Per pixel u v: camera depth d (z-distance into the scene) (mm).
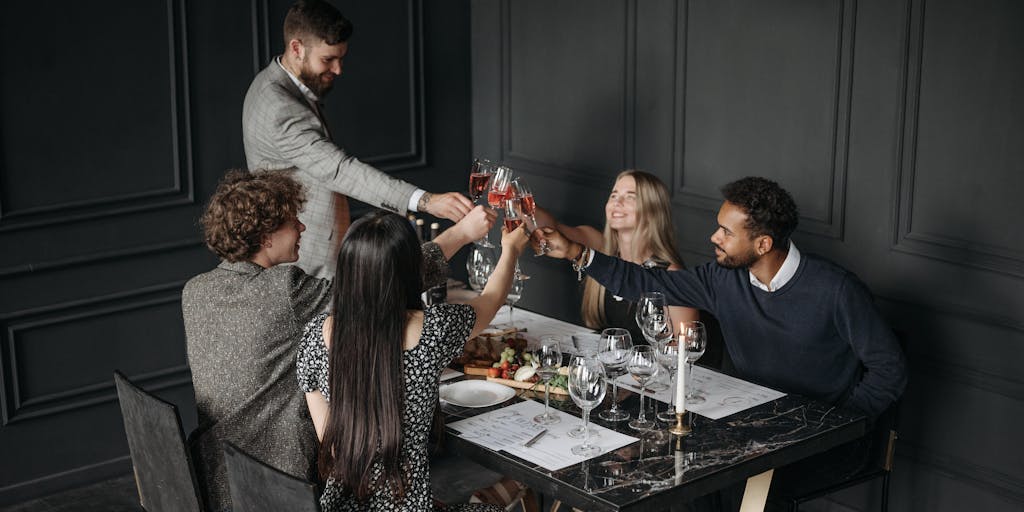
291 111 3479
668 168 4137
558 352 2475
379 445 2148
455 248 2789
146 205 4020
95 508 3830
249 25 4168
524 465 2285
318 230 3559
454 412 2592
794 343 2926
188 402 4246
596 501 2141
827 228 3605
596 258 3053
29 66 3701
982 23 3090
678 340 2490
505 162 4848
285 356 2418
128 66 3908
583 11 4348
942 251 3283
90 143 3869
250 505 2215
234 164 4230
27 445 3889
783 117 3688
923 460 3443
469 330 2275
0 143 3680
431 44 4754
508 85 4750
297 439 2443
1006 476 3240
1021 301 3121
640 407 2592
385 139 4699
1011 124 3068
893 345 2834
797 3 3572
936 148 3260
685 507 2814
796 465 2928
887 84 3350
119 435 4090
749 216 2803
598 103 4367
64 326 3908
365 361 2125
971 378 3268
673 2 3986
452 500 3748
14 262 3770
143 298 4082
